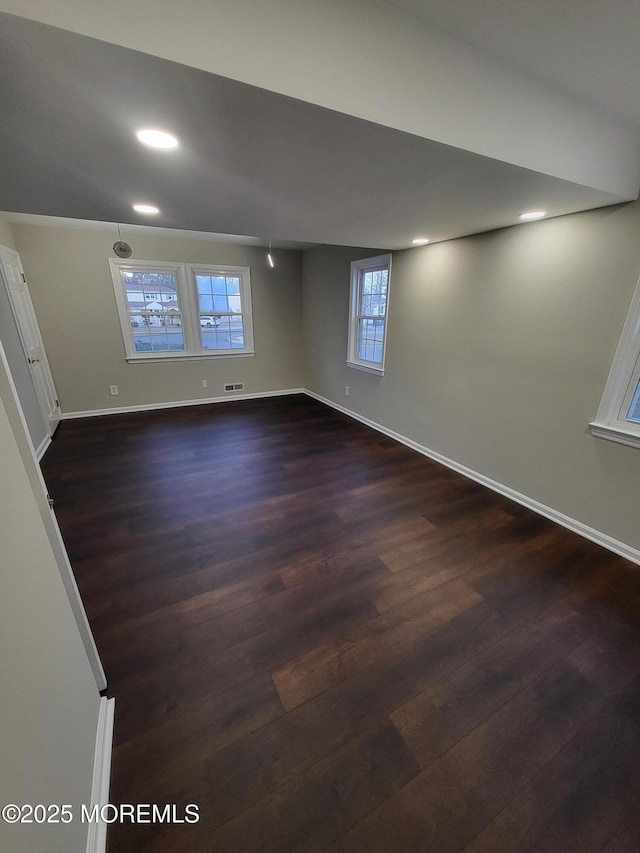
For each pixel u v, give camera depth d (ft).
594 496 7.65
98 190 6.02
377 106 3.69
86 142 4.23
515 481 9.29
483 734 4.21
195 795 3.63
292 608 5.91
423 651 5.22
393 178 5.32
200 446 12.77
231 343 18.30
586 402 7.55
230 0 2.92
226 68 3.00
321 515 8.61
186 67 2.88
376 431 14.51
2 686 2.02
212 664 4.97
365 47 3.50
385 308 13.35
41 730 2.50
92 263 14.44
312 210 7.18
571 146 5.17
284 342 19.42
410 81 3.80
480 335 9.66
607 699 4.62
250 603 6.01
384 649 5.24
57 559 3.79
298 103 3.38
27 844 2.07
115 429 14.34
